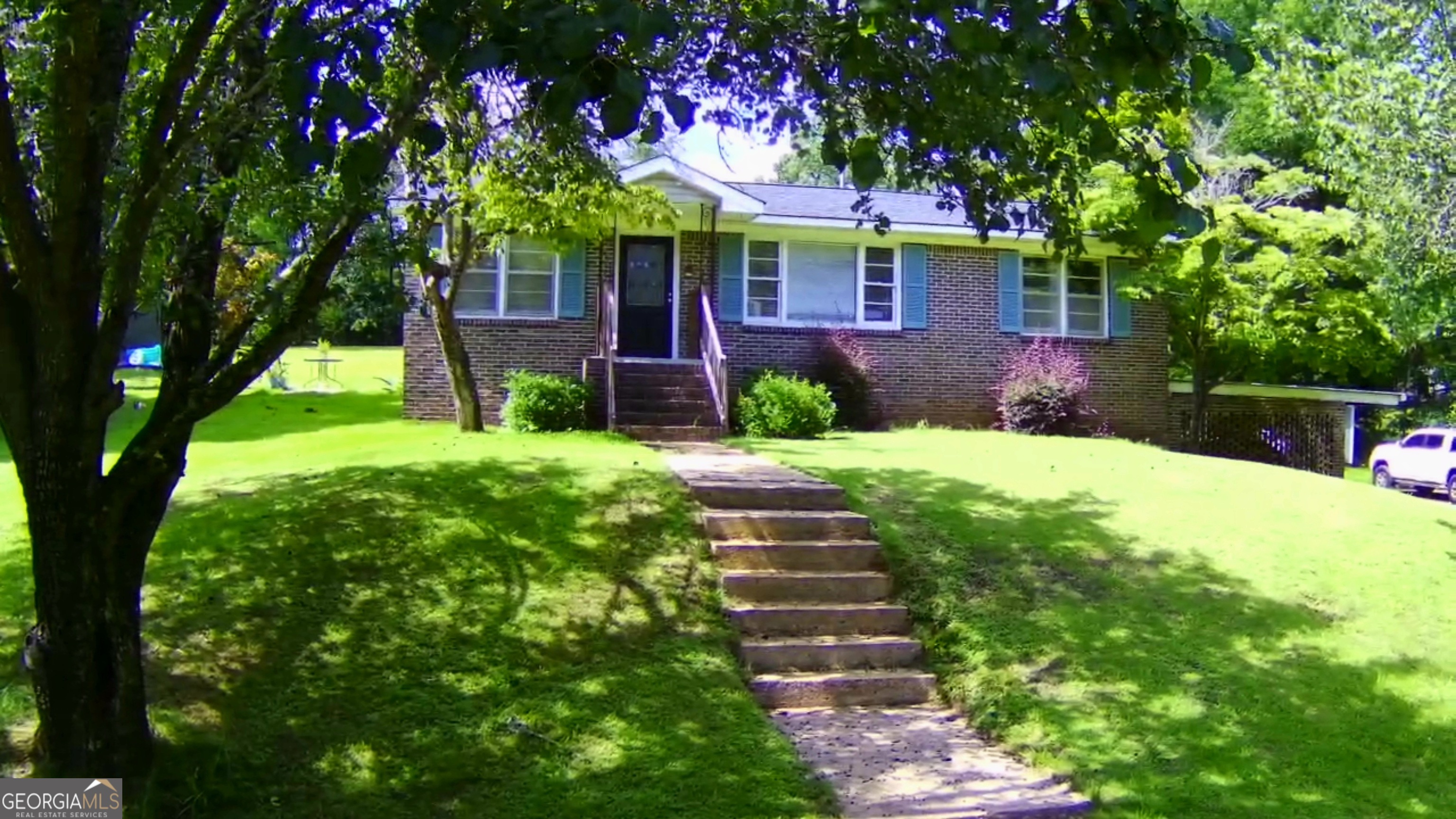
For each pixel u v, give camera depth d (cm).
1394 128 1203
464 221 1253
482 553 780
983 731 646
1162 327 1936
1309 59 1334
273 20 495
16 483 1133
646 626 712
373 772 541
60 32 436
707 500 909
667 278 1755
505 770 549
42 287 450
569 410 1493
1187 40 359
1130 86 390
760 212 1672
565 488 917
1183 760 597
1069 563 867
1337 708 670
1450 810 555
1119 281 1884
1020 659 717
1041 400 1756
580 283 1702
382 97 480
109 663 488
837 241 1806
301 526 803
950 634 750
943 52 448
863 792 552
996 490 1065
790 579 788
